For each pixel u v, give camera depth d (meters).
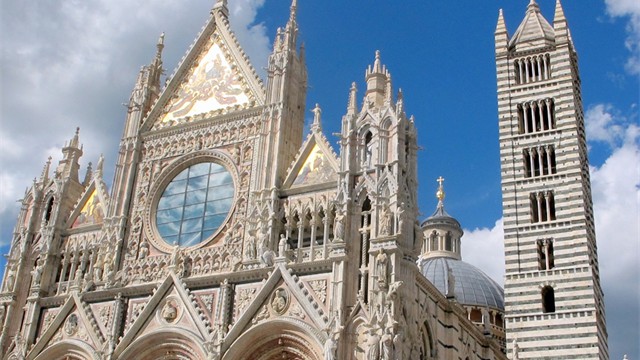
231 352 56.03
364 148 59.69
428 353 58.47
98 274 66.19
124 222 68.19
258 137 66.25
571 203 81.06
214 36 74.12
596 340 74.56
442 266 101.75
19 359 64.12
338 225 56.50
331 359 51.22
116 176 70.62
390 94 60.59
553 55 89.62
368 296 53.34
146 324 60.56
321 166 62.34
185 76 73.62
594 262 80.75
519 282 79.31
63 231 71.25
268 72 68.25
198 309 59.00
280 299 55.97
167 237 66.56
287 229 61.03
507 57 91.56
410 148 59.69
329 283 55.28
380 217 55.59
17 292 68.81
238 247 62.34
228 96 70.19
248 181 64.94
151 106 73.81
